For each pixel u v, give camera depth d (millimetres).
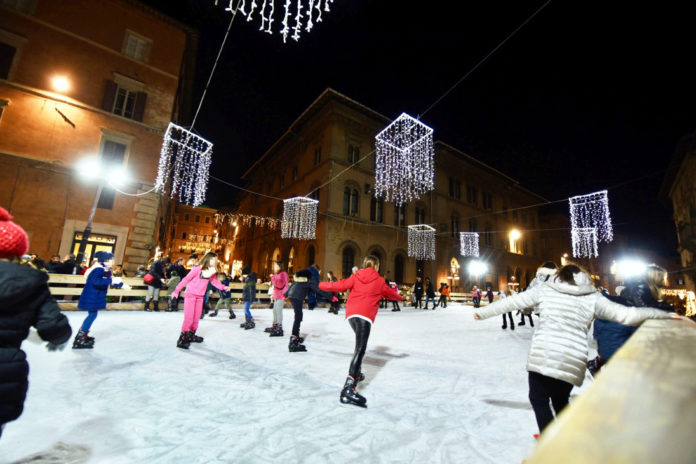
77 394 4121
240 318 11516
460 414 4020
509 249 40594
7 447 3000
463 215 35375
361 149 28750
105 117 18422
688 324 1303
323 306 17578
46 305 2406
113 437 3246
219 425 3559
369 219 27984
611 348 3977
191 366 5453
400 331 10117
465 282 33656
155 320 9672
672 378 520
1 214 2365
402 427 3652
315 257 25891
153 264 12094
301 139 31688
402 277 29172
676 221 31969
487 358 6824
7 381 2164
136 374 4918
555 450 287
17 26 16844
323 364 5898
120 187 18203
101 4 19203
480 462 3049
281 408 4020
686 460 210
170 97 20703
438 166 33938
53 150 16875
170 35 21266
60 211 16656
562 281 3133
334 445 3256
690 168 24844
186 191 23078
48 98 17078
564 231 49625
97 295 6195
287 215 30250
